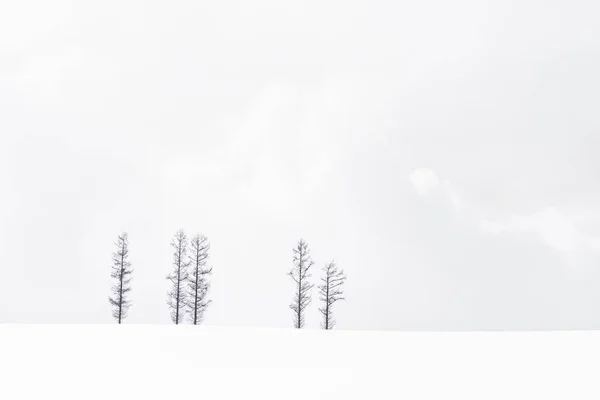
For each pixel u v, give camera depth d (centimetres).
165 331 2047
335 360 1309
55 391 867
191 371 1097
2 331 1852
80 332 1889
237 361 1269
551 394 880
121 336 1791
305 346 1644
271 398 842
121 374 1038
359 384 968
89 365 1143
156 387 916
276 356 1379
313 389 918
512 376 1056
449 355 1409
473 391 905
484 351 1493
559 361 1269
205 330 2141
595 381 998
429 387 940
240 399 832
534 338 1886
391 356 1394
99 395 842
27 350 1357
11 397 823
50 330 1933
